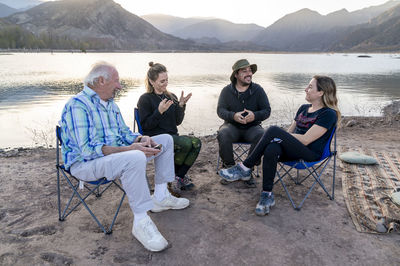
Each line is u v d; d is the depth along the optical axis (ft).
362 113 34.73
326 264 7.48
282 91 53.62
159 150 8.48
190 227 9.14
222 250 8.03
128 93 48.57
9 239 8.46
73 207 9.71
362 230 8.91
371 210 10.01
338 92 53.93
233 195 11.43
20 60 190.80
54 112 34.24
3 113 33.42
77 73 94.12
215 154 16.88
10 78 74.95
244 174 11.10
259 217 9.74
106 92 8.14
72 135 7.75
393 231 8.86
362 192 11.39
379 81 77.00
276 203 10.75
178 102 11.87
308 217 9.72
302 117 10.79
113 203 10.76
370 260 7.62
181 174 11.19
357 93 52.65
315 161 10.05
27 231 8.83
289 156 9.96
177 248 8.12
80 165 8.14
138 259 7.66
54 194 11.56
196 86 60.34
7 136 24.59
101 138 8.27
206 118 31.37
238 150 17.84
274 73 108.58
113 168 7.73
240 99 13.04
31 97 45.11
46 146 21.90
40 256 7.71
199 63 191.52
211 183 12.60
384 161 15.01
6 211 10.12
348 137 21.13
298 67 158.71
